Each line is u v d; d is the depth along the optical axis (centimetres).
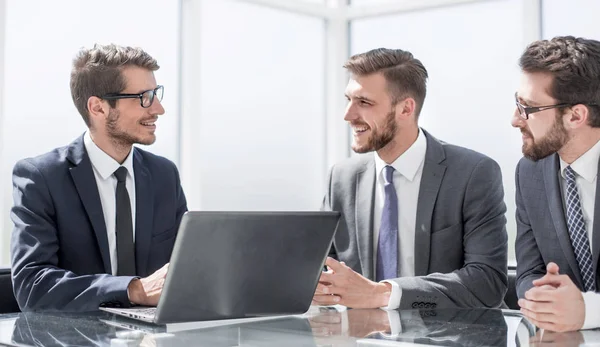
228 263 156
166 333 147
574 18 373
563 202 214
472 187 234
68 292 187
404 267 240
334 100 457
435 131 421
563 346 134
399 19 434
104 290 182
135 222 230
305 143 453
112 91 225
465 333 146
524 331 150
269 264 162
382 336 143
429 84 422
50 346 134
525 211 226
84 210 222
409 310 183
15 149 328
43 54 338
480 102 404
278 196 439
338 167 261
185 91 391
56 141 343
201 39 392
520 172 228
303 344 135
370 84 241
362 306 189
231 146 416
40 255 208
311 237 165
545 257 216
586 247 208
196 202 391
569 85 199
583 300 157
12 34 327
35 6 334
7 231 324
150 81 230
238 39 419
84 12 352
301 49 451
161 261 235
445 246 235
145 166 240
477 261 224
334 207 255
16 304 248
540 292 158
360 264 245
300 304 172
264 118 432
